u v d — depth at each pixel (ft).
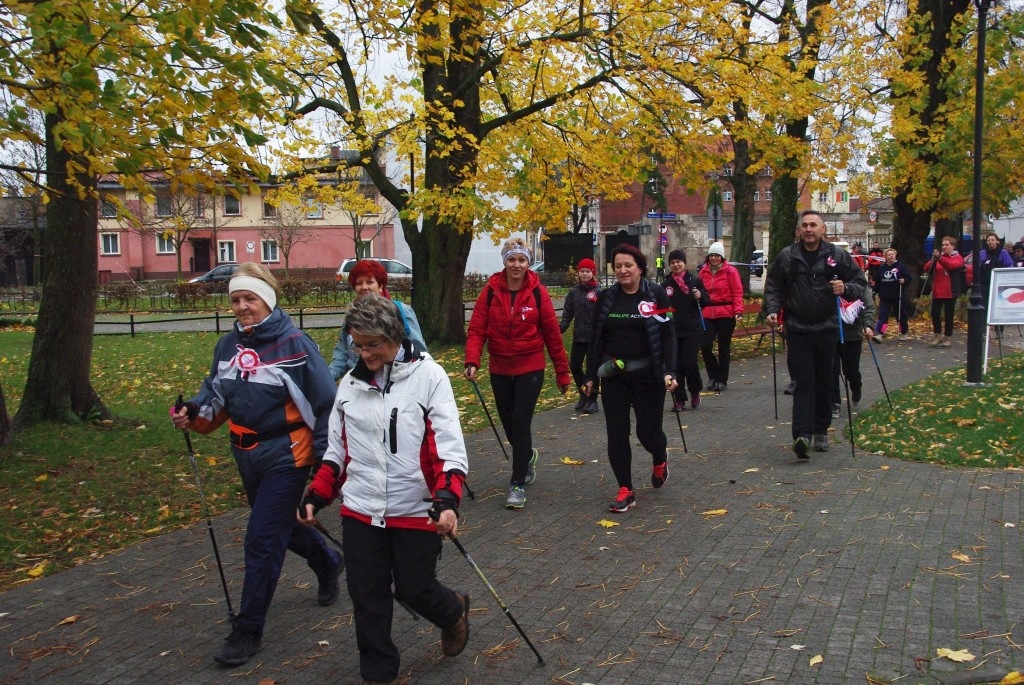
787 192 74.18
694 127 51.78
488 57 51.83
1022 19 69.15
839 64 57.62
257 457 15.19
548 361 54.13
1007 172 71.31
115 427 34.78
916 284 78.95
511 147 51.31
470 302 124.16
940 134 69.26
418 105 46.83
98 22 22.21
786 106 51.65
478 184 52.34
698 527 21.18
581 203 54.19
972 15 71.10
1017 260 99.35
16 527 22.88
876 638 14.83
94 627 16.60
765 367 51.39
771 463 27.25
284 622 16.60
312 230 195.42
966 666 13.67
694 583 17.67
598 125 52.80
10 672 14.83
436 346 60.23
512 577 18.39
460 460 13.37
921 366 47.91
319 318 96.12
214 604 17.62
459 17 46.62
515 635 15.64
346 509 13.64
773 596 16.81
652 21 48.91
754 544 19.77
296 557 20.24
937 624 15.24
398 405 13.39
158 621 16.84
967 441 28.30
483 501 24.20
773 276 27.58
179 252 152.25
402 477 13.39
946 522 20.65
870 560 18.43
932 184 71.67
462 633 14.42
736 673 13.89
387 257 199.41
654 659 14.51
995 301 45.21
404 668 14.55
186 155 23.79
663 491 24.52
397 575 13.52
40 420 34.06
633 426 34.45
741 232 91.50
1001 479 24.14
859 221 184.44
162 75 22.65
